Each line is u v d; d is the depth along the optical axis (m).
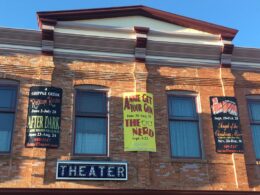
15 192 11.95
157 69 14.74
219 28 15.48
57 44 14.18
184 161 13.39
